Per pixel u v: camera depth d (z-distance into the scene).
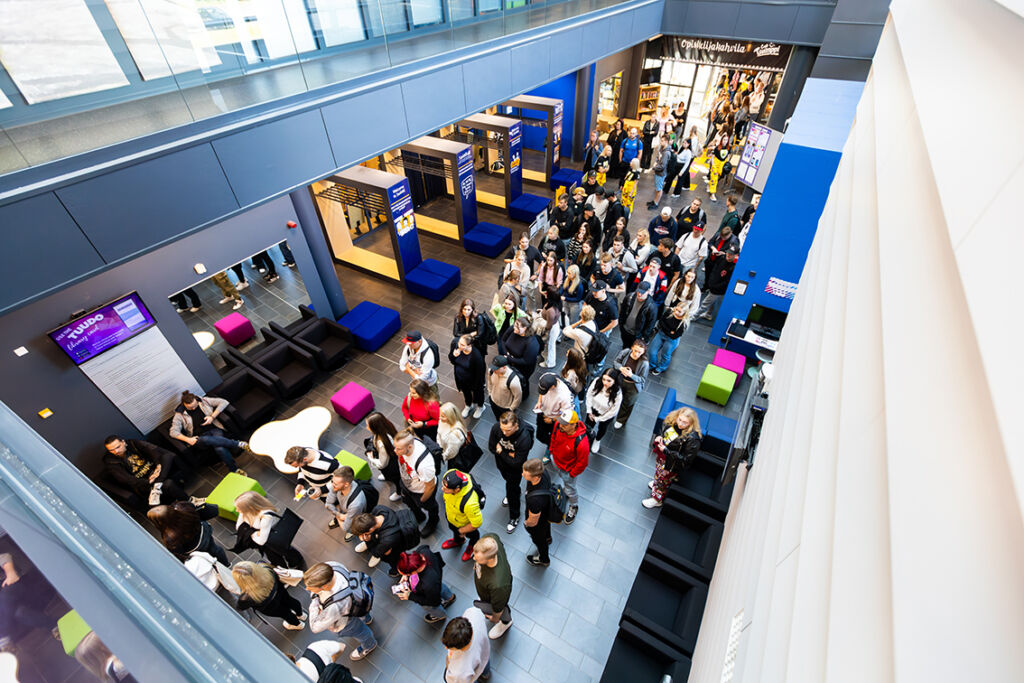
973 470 0.48
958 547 0.47
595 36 10.80
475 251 11.62
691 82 16.61
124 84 4.45
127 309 6.09
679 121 15.13
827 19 11.51
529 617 5.09
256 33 5.39
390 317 8.88
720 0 12.55
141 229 4.63
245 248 7.25
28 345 5.43
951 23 1.25
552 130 13.47
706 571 4.55
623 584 5.36
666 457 5.23
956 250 0.70
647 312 6.83
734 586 2.53
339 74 6.07
